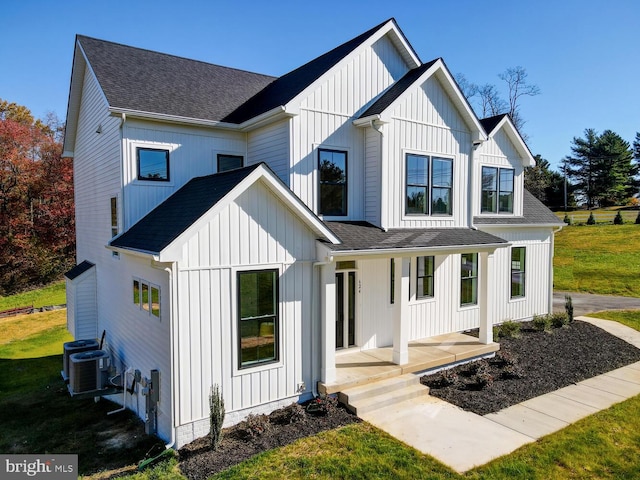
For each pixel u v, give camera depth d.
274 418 7.52
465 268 13.14
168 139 10.23
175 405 6.70
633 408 7.99
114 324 10.88
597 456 6.19
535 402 8.32
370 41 10.38
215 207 6.84
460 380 9.52
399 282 9.37
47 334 17.91
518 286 14.90
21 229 29.00
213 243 7.01
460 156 11.87
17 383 12.09
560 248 34.75
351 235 9.15
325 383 8.22
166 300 6.89
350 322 10.45
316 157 9.73
